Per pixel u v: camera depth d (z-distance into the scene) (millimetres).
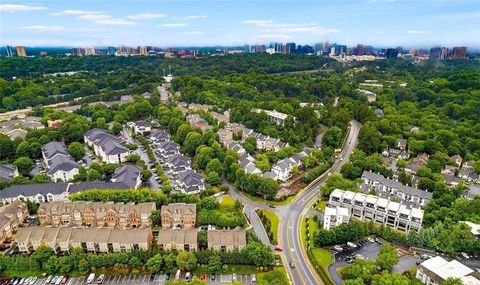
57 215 191375
